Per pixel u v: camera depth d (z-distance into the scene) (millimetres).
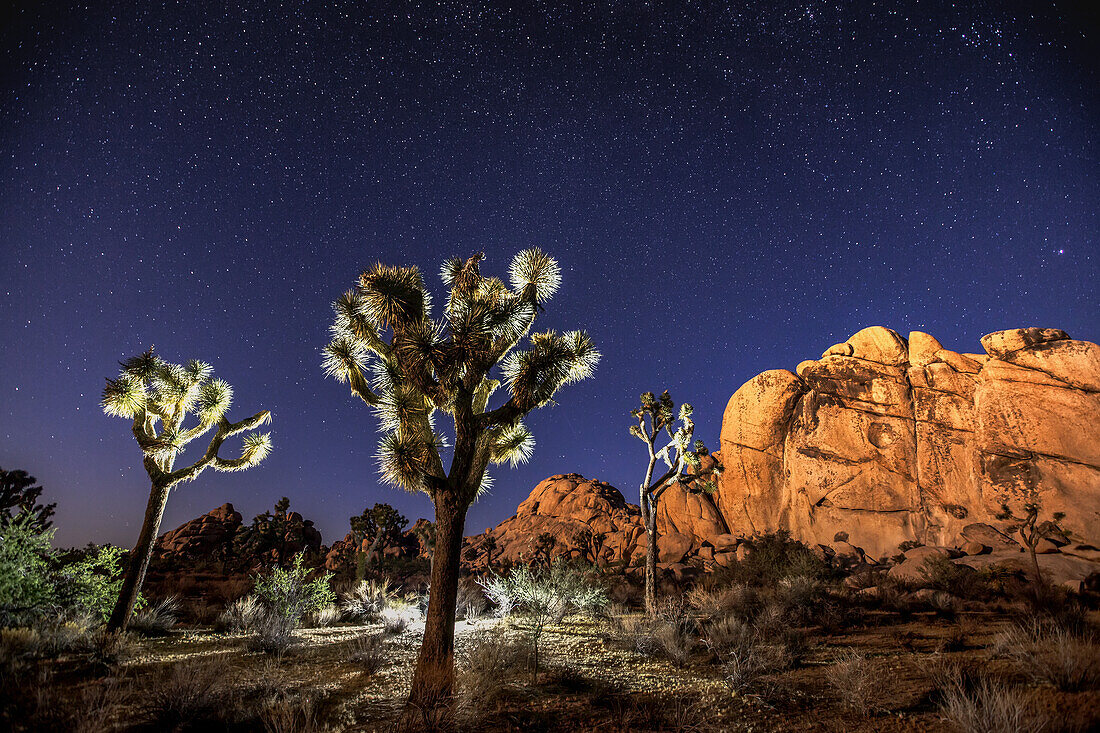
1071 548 27672
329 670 8094
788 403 41688
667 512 43375
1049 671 5320
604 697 6250
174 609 14281
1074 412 33250
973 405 36656
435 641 6559
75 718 4906
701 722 5238
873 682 5773
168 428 11875
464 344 7672
